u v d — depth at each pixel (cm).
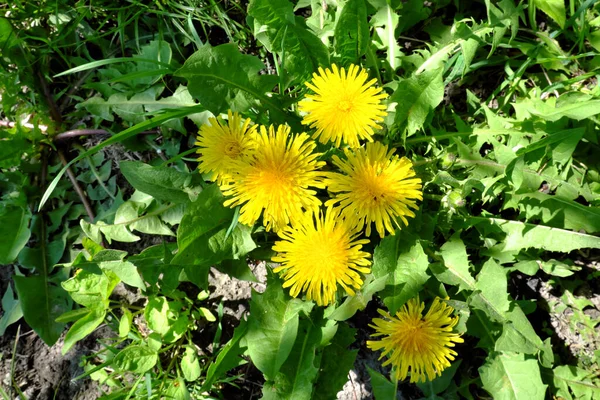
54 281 29
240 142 23
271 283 25
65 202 30
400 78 27
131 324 28
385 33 28
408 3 28
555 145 24
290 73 25
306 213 23
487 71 30
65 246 30
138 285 25
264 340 24
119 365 27
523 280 29
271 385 24
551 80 29
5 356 30
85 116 31
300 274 23
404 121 25
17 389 29
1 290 30
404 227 24
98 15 31
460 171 27
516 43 28
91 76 31
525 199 25
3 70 29
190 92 23
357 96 22
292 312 25
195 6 30
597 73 27
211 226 24
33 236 30
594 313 28
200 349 30
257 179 22
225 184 23
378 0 27
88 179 30
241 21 32
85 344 30
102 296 27
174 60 29
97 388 30
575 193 25
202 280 25
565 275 26
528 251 27
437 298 24
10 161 29
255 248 26
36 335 30
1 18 27
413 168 26
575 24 28
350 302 23
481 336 26
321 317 25
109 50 31
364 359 29
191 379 27
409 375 29
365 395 29
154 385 28
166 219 27
